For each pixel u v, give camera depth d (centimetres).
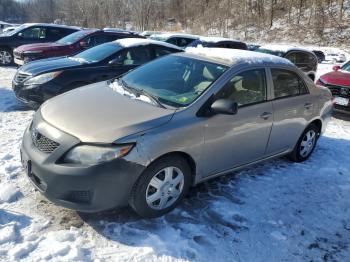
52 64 719
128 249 322
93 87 450
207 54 471
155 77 450
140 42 794
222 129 397
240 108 421
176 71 448
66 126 342
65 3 6894
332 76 889
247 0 5003
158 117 356
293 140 516
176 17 6025
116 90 430
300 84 516
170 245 332
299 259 338
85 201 327
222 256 329
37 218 352
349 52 3247
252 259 330
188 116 372
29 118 655
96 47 809
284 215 402
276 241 358
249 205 412
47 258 302
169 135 348
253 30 4516
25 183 412
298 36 4091
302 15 4450
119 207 359
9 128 591
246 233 364
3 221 342
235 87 421
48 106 397
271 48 1350
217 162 409
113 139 324
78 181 317
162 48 816
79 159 321
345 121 845
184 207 394
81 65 711
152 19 5847
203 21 5241
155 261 312
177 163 366
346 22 4078
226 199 419
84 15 6456
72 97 411
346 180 504
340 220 406
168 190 369
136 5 5928
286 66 495
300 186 472
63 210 368
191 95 397
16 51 1123
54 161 325
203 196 421
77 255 306
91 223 351
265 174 495
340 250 355
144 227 353
